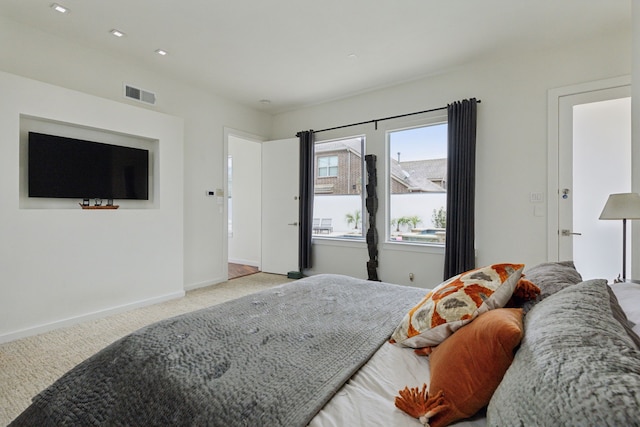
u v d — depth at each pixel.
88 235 3.00
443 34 2.93
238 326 1.33
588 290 0.90
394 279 4.11
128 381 1.00
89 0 2.46
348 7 2.55
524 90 3.26
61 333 2.67
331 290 1.92
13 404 1.70
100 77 3.26
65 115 2.85
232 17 2.69
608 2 2.46
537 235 3.20
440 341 1.12
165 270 3.64
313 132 4.79
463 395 0.80
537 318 0.83
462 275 1.29
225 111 4.57
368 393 0.94
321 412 0.85
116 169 3.34
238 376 0.95
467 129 3.45
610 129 2.89
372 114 4.28
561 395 0.52
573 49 3.04
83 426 0.94
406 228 4.13
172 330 1.25
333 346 1.18
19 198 2.66
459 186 3.49
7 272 2.52
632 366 0.52
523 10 2.57
